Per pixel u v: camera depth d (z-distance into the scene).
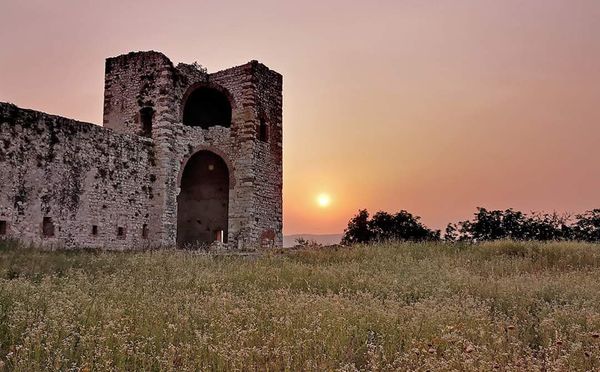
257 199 33.94
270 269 17.22
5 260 17.52
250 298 11.91
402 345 8.72
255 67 34.69
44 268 16.67
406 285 13.96
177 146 31.30
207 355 7.82
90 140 26.28
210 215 35.84
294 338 8.54
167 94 30.83
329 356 7.76
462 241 26.55
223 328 8.99
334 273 16.27
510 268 18.59
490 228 40.53
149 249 26.88
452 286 14.09
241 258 22.12
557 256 21.33
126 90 31.98
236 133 34.28
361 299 12.00
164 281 14.74
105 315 9.49
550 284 14.03
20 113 23.23
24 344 7.82
